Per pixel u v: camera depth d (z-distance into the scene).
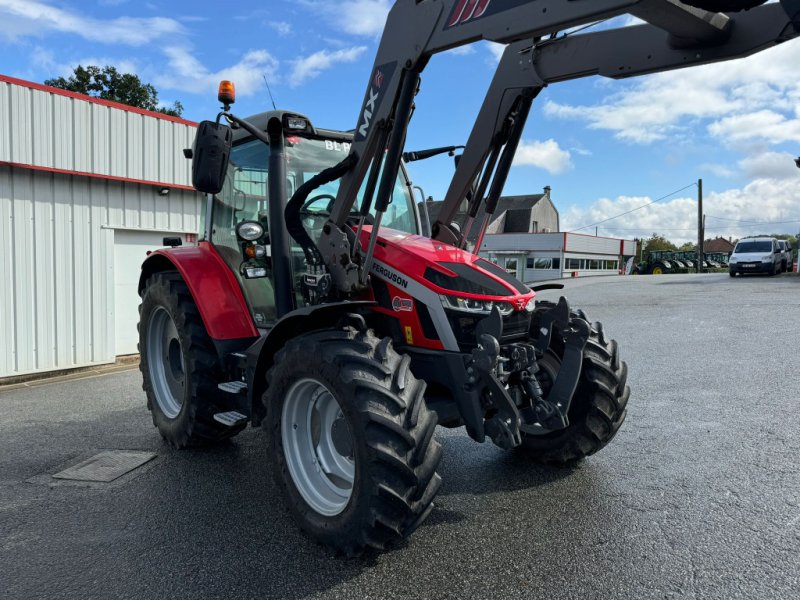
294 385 2.72
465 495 3.14
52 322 8.13
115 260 9.00
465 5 2.37
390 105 2.71
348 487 2.67
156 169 9.29
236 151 3.93
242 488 3.37
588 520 2.80
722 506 2.92
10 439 4.52
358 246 2.91
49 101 7.91
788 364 6.28
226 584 2.32
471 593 2.21
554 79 3.07
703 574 2.29
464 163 3.52
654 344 7.74
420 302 2.86
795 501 2.96
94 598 2.25
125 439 4.45
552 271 37.09
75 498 3.26
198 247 4.31
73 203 8.34
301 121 3.31
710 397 5.03
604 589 2.21
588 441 3.34
